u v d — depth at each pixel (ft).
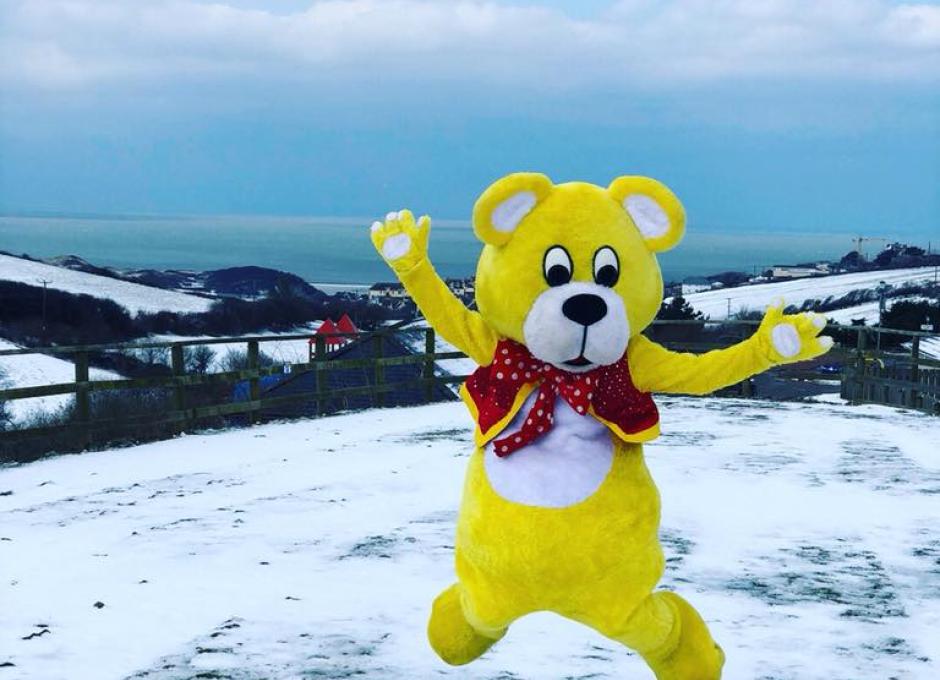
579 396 11.04
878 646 17.33
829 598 19.83
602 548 10.76
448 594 12.19
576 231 10.89
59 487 31.19
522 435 11.06
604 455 11.11
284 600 19.62
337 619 18.54
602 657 16.63
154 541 24.07
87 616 18.85
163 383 40.27
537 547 10.71
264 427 42.68
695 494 28.45
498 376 11.31
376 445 37.45
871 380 50.21
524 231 11.02
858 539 24.14
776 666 16.37
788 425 41.42
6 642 17.58
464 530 11.32
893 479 30.83
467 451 35.58
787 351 11.10
